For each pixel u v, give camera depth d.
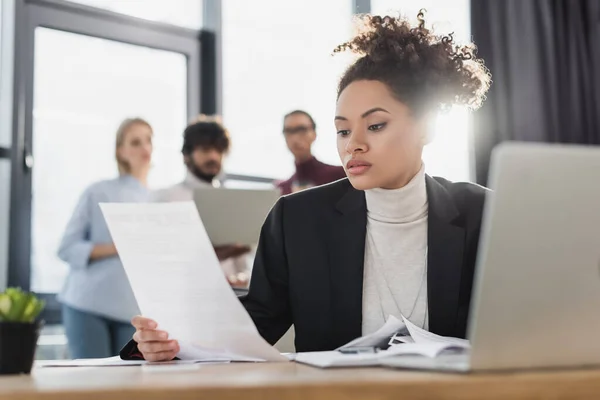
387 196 1.30
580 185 0.69
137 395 0.61
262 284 1.35
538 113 3.92
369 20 1.37
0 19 3.52
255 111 4.04
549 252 0.69
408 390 0.63
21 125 3.47
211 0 4.08
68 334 3.05
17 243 3.44
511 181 0.68
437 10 3.90
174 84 3.97
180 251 1.06
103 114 3.70
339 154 1.31
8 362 0.86
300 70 4.05
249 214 2.30
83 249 2.99
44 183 3.53
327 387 0.62
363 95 1.27
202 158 2.92
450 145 3.72
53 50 3.59
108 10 3.74
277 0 4.08
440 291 1.27
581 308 0.71
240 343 1.03
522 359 0.71
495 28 3.88
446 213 1.31
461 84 1.36
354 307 1.29
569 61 4.07
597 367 0.73
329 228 1.33
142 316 1.08
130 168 3.14
